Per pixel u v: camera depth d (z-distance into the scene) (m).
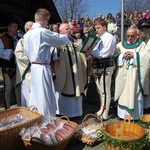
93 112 4.76
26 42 3.61
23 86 4.16
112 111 4.75
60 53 4.01
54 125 3.16
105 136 2.89
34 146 2.96
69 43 3.70
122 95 4.14
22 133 3.01
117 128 3.19
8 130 2.97
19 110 3.64
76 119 4.38
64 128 3.16
